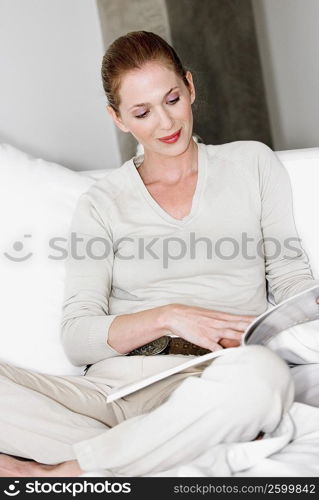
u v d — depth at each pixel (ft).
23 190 7.55
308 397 5.71
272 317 5.39
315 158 7.05
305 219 7.10
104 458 4.93
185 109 6.22
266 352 4.86
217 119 11.71
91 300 6.37
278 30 12.94
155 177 6.57
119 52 6.18
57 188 7.55
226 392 4.71
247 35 12.41
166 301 6.31
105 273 6.51
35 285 7.23
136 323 5.91
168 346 5.98
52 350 7.03
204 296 6.29
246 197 6.49
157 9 10.45
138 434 4.88
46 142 9.53
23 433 5.27
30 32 9.34
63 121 9.70
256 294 6.39
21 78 9.27
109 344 6.02
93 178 7.66
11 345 7.06
